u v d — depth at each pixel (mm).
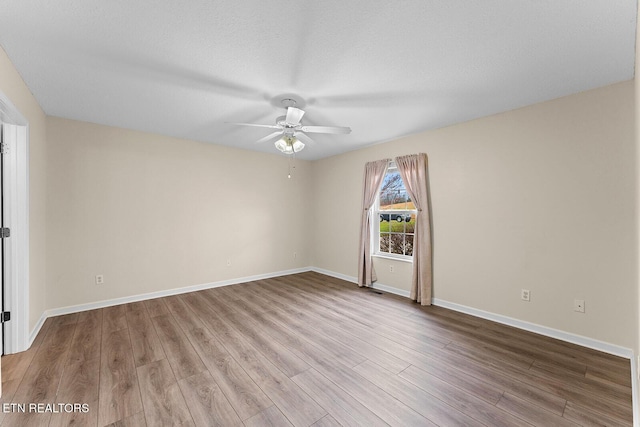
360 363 2346
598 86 2533
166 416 1729
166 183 4184
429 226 3854
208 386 2027
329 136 4152
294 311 3562
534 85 2521
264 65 2207
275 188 5422
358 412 1774
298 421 1696
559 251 2777
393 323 3186
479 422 1688
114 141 3754
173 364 2314
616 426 1648
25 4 1544
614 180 2471
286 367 2281
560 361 2361
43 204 3172
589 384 2049
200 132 4008
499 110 3111
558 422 1687
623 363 2320
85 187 3551
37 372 2186
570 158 2701
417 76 2369
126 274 3857
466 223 3494
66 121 3420
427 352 2527
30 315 2680
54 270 3348
